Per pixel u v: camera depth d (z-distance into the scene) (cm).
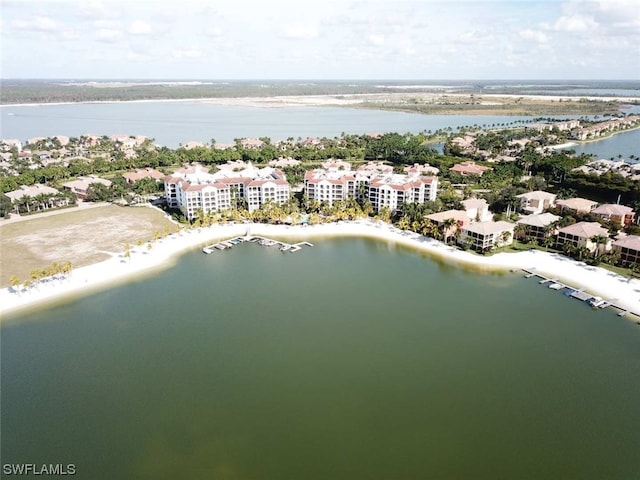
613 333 13112
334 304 14900
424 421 9875
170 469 8700
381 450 9131
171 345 12631
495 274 16938
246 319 13988
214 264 18162
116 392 10769
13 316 14012
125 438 9438
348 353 12262
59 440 9400
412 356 12138
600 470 8694
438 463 8825
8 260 17900
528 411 10169
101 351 12350
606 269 16925
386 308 14612
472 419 9931
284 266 18000
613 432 9581
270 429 9656
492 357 12069
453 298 15225
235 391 10800
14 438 9444
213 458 8938
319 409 10225
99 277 16712
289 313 14350
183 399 10538
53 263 17425
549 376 11319
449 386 10956
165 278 16850
